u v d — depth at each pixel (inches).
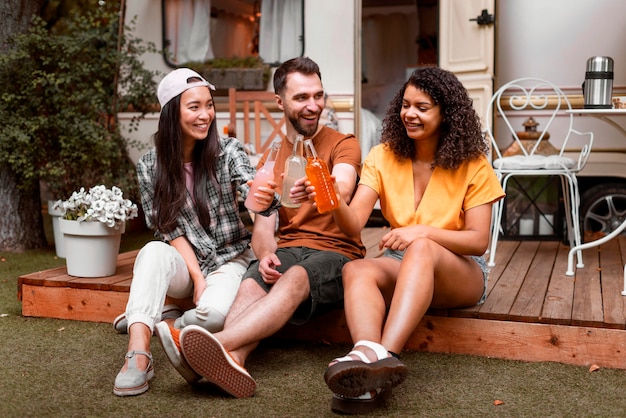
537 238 164.1
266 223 97.7
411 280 80.3
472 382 86.5
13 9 182.1
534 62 191.5
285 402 80.6
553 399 81.0
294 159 84.4
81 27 194.1
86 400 81.7
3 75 178.1
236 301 89.3
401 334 78.0
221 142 100.1
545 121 189.6
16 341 104.5
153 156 99.3
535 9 190.5
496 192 91.2
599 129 185.3
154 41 220.8
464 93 90.4
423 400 80.8
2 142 174.7
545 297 104.8
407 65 293.6
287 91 96.3
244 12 215.8
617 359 90.6
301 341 103.7
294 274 87.0
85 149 182.9
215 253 99.7
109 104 197.5
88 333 108.3
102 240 116.4
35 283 116.9
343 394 73.8
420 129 89.8
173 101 94.5
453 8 185.6
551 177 162.9
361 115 212.1
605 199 180.9
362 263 86.4
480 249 89.0
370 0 294.2
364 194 94.3
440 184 92.6
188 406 79.6
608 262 135.6
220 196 99.3
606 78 125.5
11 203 186.9
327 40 206.5
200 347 76.9
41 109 185.0
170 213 96.6
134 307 87.2
